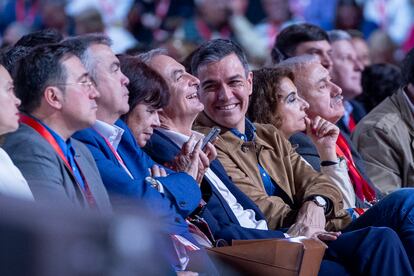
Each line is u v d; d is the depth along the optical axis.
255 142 8.16
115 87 6.72
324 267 6.96
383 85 13.33
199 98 8.13
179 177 6.66
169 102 7.62
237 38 18.20
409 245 7.22
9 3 17.64
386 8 19.45
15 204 1.84
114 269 1.83
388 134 10.13
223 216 7.24
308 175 8.19
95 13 17.44
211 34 18.19
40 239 1.81
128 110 6.91
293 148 8.58
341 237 7.09
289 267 6.35
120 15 18.00
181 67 7.70
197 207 7.09
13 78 5.92
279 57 12.00
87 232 1.83
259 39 18.34
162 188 6.49
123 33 17.88
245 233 7.08
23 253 1.81
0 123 5.39
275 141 8.30
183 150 7.16
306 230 7.57
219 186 7.49
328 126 8.85
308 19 18.91
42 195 5.31
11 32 17.52
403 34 19.48
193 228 6.81
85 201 5.68
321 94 9.37
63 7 17.55
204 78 8.08
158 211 6.22
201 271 6.13
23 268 1.80
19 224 1.82
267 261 6.39
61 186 5.52
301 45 11.86
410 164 10.11
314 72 9.39
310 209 7.80
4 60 7.38
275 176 8.13
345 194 8.73
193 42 17.55
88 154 6.09
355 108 12.94
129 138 6.93
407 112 10.26
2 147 5.65
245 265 6.45
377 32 19.17
